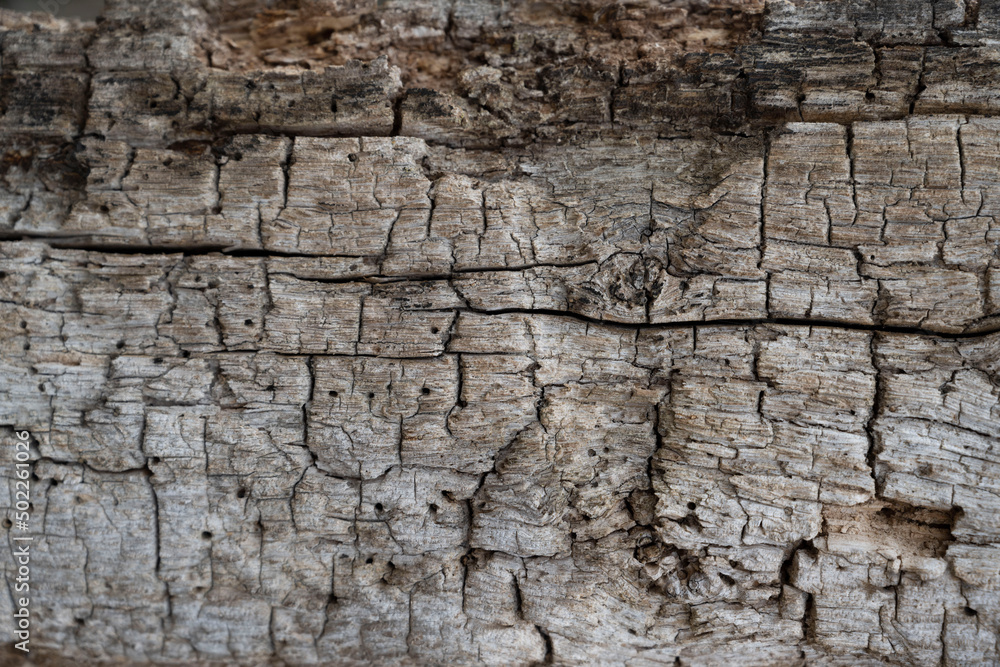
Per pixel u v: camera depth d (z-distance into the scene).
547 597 2.30
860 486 2.17
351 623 2.36
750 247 2.20
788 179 2.21
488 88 2.31
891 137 2.19
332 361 2.26
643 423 2.26
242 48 2.52
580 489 2.26
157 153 2.32
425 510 2.29
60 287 2.30
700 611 2.28
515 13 2.46
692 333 2.22
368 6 2.48
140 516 2.33
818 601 2.22
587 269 2.23
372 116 2.31
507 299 2.24
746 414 2.20
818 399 2.18
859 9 2.24
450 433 2.25
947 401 2.14
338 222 2.28
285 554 2.33
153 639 2.41
